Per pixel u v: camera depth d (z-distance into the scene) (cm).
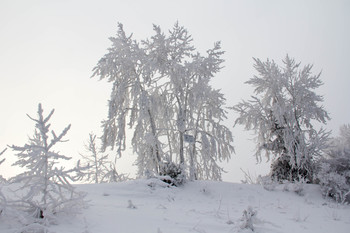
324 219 720
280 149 1502
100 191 889
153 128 1454
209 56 1548
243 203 937
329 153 1352
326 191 1124
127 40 1483
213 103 1551
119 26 1478
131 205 629
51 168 427
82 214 476
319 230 580
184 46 1542
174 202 859
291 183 1257
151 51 1510
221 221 548
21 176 397
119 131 1390
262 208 835
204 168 1530
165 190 1012
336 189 1058
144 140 1409
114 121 1459
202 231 455
